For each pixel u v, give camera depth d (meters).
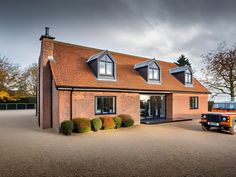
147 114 18.41
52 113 13.87
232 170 5.53
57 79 12.38
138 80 16.89
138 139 10.02
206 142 9.45
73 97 12.57
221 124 11.81
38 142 9.19
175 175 5.12
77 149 7.89
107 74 14.94
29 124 16.17
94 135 11.04
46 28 14.42
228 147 8.43
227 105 13.98
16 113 28.38
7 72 36.34
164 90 17.38
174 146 8.54
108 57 15.08
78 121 11.66
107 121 12.84
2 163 6.07
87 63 15.66
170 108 18.91
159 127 14.30
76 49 16.84
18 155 6.98
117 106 14.62
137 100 15.91
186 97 20.03
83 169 5.54
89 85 13.16
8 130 12.91
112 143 9.05
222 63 24.55
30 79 45.81
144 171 5.41
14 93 38.50
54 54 14.77
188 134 11.61
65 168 5.61
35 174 5.14
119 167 5.73
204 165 5.96
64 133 11.17
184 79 20.50
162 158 6.70
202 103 21.70
